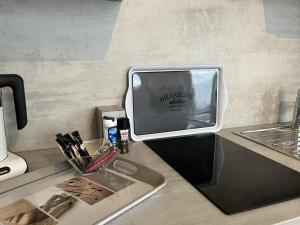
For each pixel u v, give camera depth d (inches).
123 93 39.8
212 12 42.3
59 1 34.3
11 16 32.6
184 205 23.0
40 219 20.9
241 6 44.0
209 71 44.4
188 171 30.3
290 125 50.0
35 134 36.5
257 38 46.4
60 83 36.4
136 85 40.1
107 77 38.5
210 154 35.8
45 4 33.7
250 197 24.3
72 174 28.7
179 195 24.7
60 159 33.9
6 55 33.3
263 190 25.7
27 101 35.3
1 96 31.1
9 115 34.9
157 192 25.1
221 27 43.4
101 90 38.6
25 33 33.5
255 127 49.0
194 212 22.0
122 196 24.1
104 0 36.1
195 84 43.8
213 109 45.8
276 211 22.2
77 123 38.3
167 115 42.8
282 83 50.4
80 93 37.6
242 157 34.8
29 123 35.9
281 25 47.6
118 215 21.3
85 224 20.2
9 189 25.5
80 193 24.7
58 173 28.9
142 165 29.2
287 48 49.1
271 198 24.1
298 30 49.1
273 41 47.8
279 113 51.6
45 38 34.5
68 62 36.2
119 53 38.4
